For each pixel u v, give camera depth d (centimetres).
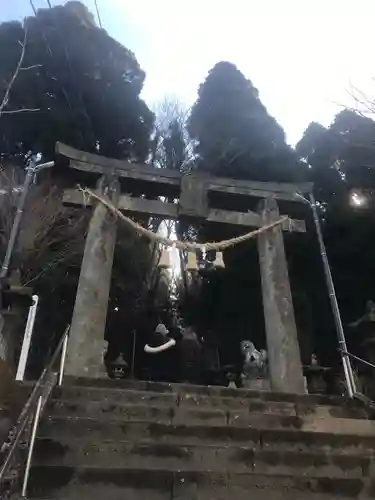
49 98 2303
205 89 2853
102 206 1298
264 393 875
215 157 2497
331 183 2200
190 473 561
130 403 766
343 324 1991
